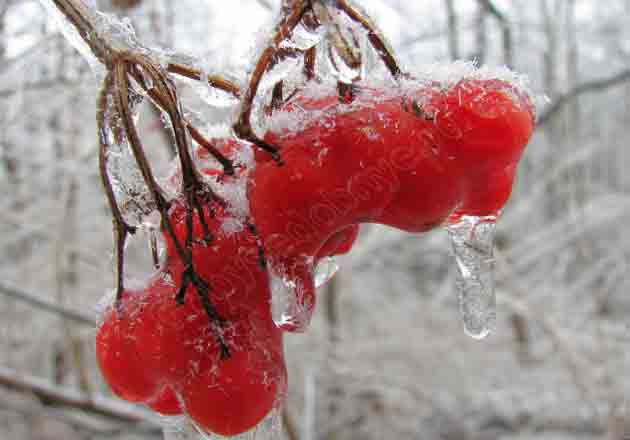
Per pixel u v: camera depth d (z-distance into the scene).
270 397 0.07
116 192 0.06
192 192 0.06
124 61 0.06
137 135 0.06
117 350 0.06
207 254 0.06
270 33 0.06
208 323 0.06
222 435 0.07
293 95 0.06
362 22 0.06
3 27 0.20
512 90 0.06
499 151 0.06
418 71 0.06
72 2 0.06
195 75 0.06
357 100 0.06
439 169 0.06
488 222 0.07
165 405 0.07
